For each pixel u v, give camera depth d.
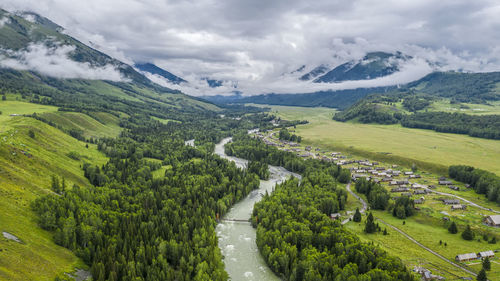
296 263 130.62
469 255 134.38
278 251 138.88
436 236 161.12
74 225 136.12
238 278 134.75
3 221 123.44
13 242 113.81
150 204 174.88
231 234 175.62
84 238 133.62
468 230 156.50
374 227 166.38
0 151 177.75
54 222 137.38
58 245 128.88
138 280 115.12
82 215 144.38
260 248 154.50
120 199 176.75
